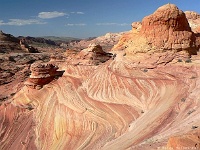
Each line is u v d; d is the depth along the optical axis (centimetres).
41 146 4291
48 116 4791
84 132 3931
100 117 4038
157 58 4641
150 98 4022
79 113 4300
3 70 9462
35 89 5688
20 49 16275
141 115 3759
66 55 7862
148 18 4953
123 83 4534
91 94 4706
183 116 3281
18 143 4538
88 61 5825
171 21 4706
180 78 4153
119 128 3691
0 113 5441
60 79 5697
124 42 7475
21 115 5197
